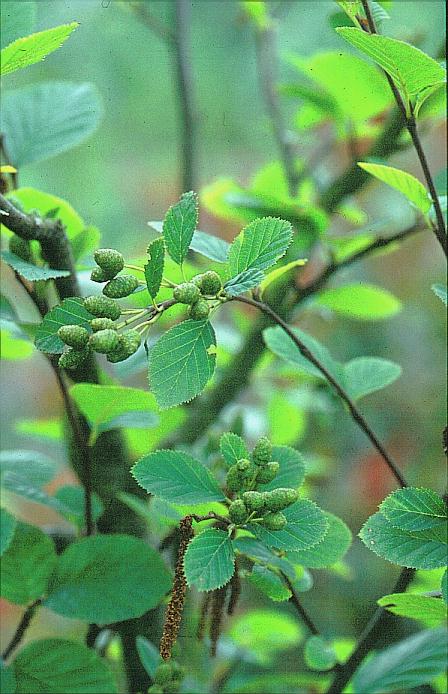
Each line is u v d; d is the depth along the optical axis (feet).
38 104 3.55
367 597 5.88
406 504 2.93
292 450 2.98
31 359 7.16
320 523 2.83
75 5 4.86
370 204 5.14
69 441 3.44
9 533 3.06
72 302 2.79
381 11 3.00
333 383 3.15
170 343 2.76
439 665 3.27
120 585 3.13
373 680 3.29
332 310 4.18
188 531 2.84
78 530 3.37
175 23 3.96
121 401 3.11
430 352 6.70
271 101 4.30
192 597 3.57
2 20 3.31
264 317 3.78
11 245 3.11
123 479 3.41
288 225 2.81
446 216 3.39
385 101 3.76
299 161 4.29
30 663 3.09
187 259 3.69
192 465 2.90
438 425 6.46
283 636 4.01
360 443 6.26
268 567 2.95
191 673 3.58
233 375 3.81
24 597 3.15
